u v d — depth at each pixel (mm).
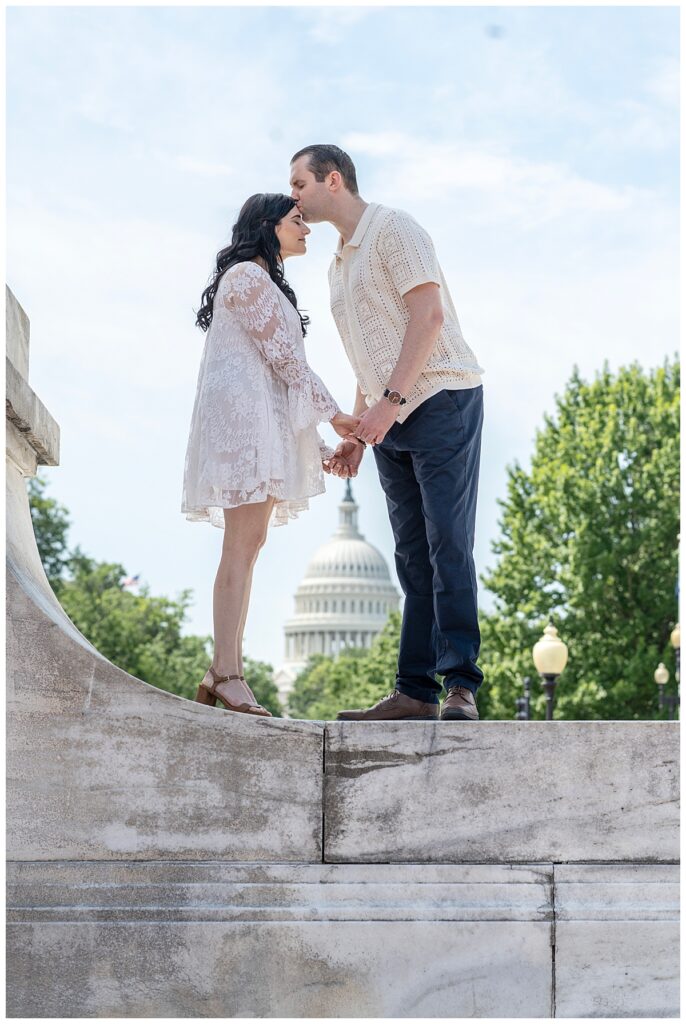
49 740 4266
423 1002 4188
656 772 4348
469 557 5113
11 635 4293
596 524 31547
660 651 31172
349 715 5406
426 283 5047
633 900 4273
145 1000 4141
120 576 62688
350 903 4230
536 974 4219
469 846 4297
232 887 4219
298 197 5328
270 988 4168
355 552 135625
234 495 4699
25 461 5277
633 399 33406
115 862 4227
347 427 4969
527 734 4352
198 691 4852
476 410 5277
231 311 4898
